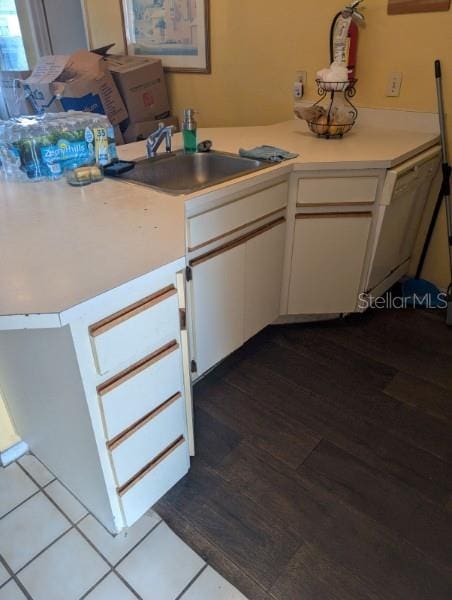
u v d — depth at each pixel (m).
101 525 1.31
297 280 2.05
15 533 1.30
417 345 2.11
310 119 2.09
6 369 1.28
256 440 1.60
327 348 2.08
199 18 2.66
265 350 2.07
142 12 2.93
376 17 2.07
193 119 1.84
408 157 1.89
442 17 1.90
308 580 1.18
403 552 1.24
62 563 1.22
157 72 2.85
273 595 1.15
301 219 1.88
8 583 1.18
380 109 2.25
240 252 1.67
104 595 1.15
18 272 0.89
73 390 0.98
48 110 2.57
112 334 0.91
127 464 1.13
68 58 2.57
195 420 1.68
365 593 1.15
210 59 2.76
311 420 1.68
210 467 1.49
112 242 1.03
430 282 2.47
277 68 2.49
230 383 1.87
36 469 1.49
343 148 1.92
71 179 1.45
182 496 1.40
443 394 1.81
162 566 1.21
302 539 1.27
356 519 1.33
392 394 1.81
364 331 2.21
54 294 0.82
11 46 3.71
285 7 2.30
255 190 1.64
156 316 1.01
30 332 1.00
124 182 1.50
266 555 1.23
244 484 1.43
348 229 1.93
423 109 2.12
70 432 1.13
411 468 1.49
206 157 1.89
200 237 1.48
